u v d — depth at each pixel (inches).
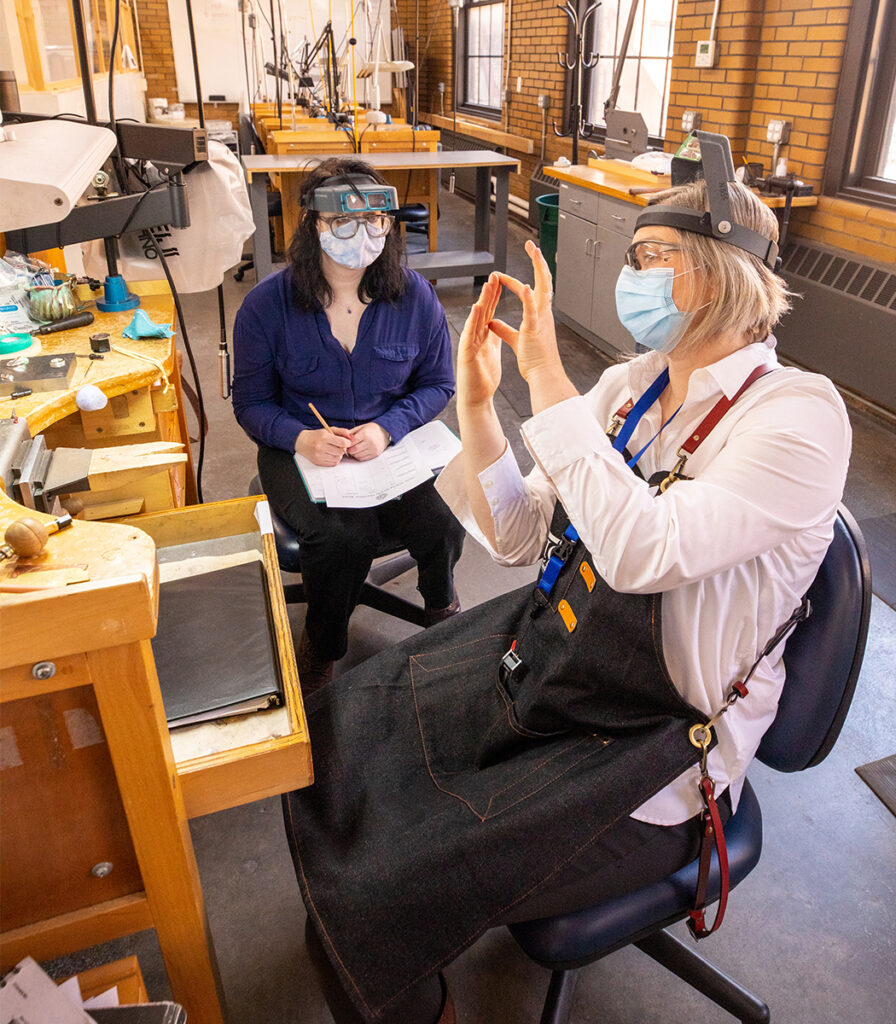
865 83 139.9
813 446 35.9
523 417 140.8
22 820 32.1
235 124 349.4
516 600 49.9
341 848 39.2
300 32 313.6
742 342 40.3
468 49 348.2
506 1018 51.9
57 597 26.8
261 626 44.4
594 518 36.9
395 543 75.2
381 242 68.7
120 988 34.4
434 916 36.2
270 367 74.5
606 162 178.7
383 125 231.0
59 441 67.3
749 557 35.7
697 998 53.4
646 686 38.6
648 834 39.0
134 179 80.4
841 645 39.2
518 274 227.8
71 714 30.2
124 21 266.1
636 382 45.0
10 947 34.3
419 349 77.2
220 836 64.5
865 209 140.5
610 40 232.5
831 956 55.6
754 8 159.3
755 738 40.6
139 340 71.1
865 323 138.6
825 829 65.2
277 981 53.9
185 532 52.6
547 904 38.4
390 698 46.4
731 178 37.2
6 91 68.6
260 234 186.2
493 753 43.1
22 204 39.1
